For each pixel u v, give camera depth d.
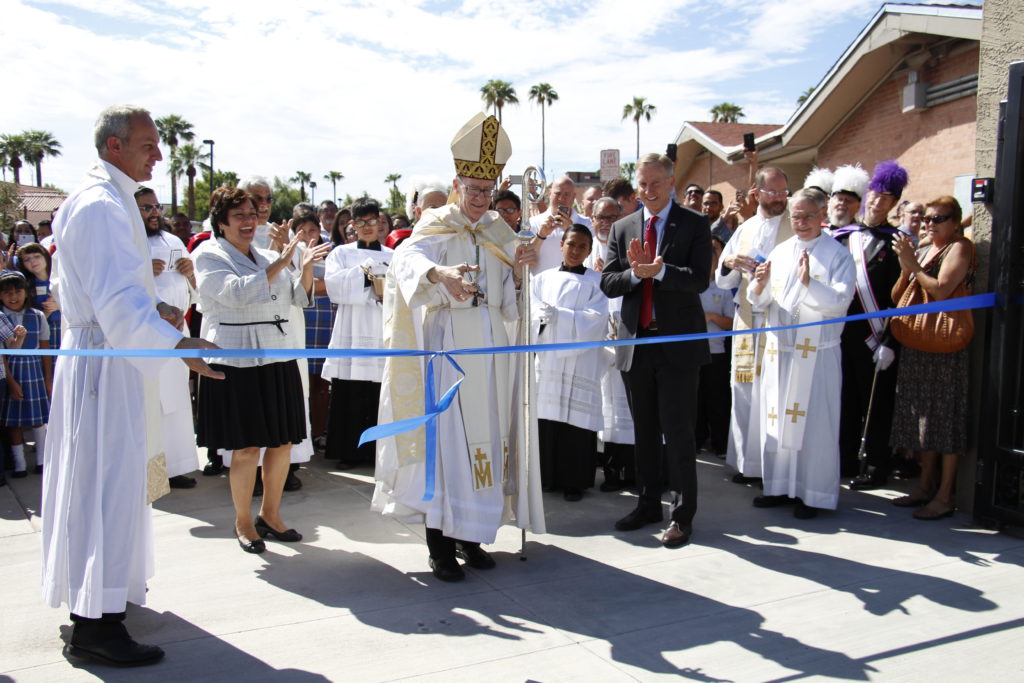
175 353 2.84
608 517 4.95
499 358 4.09
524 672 3.03
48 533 3.12
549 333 5.26
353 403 5.95
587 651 3.21
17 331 5.57
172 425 5.31
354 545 4.42
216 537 4.52
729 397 6.45
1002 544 4.38
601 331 5.25
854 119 12.18
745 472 5.48
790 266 4.90
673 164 4.52
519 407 4.20
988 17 4.65
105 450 3.01
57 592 3.06
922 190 10.73
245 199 4.24
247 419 4.14
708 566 4.11
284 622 3.45
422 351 3.68
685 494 4.43
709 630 3.39
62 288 3.07
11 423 5.62
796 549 4.34
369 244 6.05
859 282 5.46
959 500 4.93
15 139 57.09
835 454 4.83
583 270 5.41
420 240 3.91
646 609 3.60
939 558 4.19
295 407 4.37
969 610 3.57
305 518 4.88
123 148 3.08
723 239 7.16
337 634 3.34
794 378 4.81
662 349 4.39
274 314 4.24
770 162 14.45
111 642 3.06
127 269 2.92
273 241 5.02
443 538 3.97
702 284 4.34
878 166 5.58
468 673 3.02
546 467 5.43
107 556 3.01
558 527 4.76
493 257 4.14
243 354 2.99
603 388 5.55
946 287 4.62
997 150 4.50
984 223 4.73
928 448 4.78
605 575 4.00
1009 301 4.43
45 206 36.62
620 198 5.91
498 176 4.04
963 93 9.82
